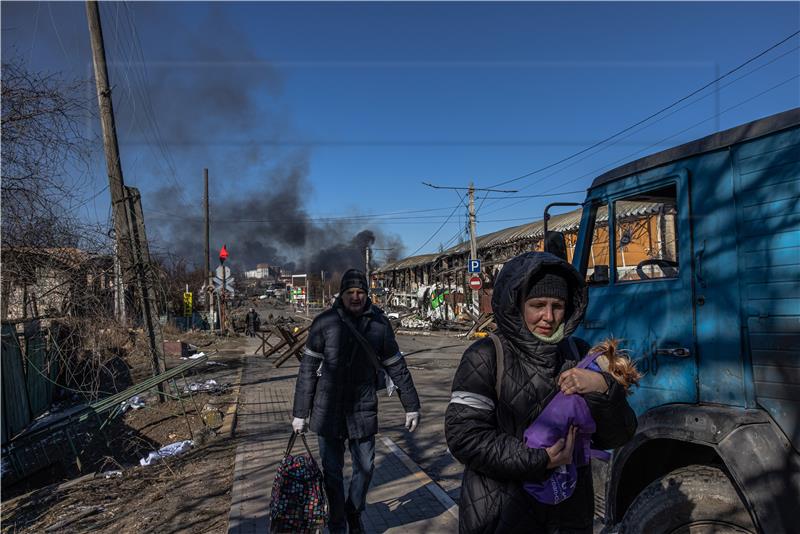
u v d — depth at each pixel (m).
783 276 2.60
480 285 23.06
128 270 9.21
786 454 2.51
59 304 7.39
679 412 2.86
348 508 3.80
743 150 2.83
